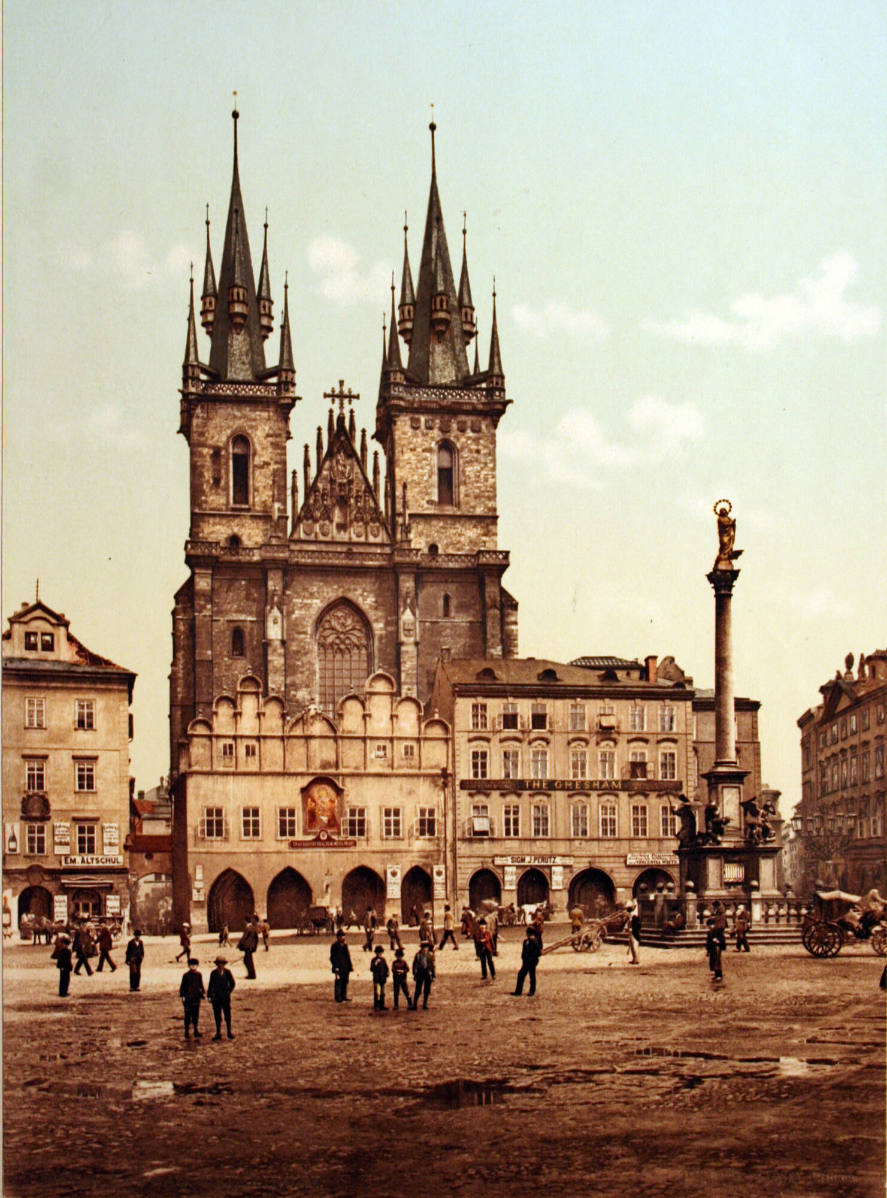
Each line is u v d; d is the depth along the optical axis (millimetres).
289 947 98125
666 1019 51281
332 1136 35312
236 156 103312
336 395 164500
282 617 155875
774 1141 34281
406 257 178125
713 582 90750
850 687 119500
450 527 166125
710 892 87375
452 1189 31328
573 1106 37656
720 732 89812
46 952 98500
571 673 137375
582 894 133250
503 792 131625
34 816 121312
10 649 122375
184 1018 51969
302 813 126812
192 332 164250
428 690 159625
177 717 154250
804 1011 52625
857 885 116938
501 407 168375
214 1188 31688
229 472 162625
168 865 139750
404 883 129125
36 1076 42906
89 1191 31859
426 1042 47406
